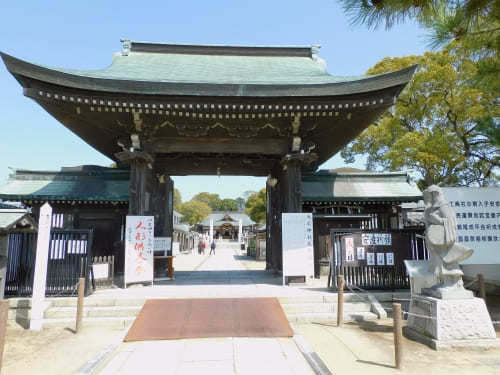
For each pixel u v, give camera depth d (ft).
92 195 44.96
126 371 17.07
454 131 72.43
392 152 69.56
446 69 67.31
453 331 21.33
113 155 50.72
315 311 28.53
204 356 19.01
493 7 15.66
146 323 24.12
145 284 35.94
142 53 52.65
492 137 24.85
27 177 47.57
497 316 28.60
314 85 33.55
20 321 26.84
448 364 18.54
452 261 22.72
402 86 33.73
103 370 17.24
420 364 18.51
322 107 35.06
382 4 14.53
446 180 73.26
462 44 18.99
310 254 35.76
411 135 68.03
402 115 79.82
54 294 29.73
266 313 26.05
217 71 44.68
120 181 48.37
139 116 36.24
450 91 70.79
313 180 51.21
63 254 30.50
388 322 27.04
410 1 14.58
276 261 47.91
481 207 30.19
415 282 27.02
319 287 34.73
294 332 23.15
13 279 29.55
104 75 36.29
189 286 35.09
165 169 51.39
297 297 29.84
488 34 18.03
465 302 21.86
